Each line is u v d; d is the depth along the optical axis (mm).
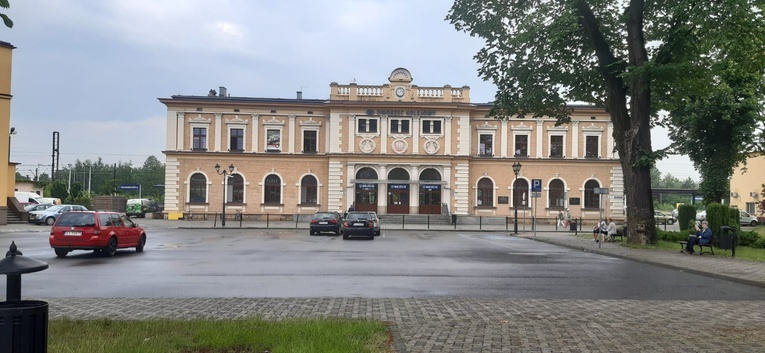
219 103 50219
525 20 23844
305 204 50500
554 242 26875
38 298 10227
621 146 25125
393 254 20047
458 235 34281
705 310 9273
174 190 50031
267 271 14695
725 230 21516
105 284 12242
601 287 12352
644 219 24266
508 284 12625
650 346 6695
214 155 50188
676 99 26828
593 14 25125
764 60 21594
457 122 50438
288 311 8820
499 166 51250
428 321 8039
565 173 51312
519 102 26688
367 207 50031
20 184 62000
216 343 6320
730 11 19812
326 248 22578
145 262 16828
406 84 50219
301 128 51000
